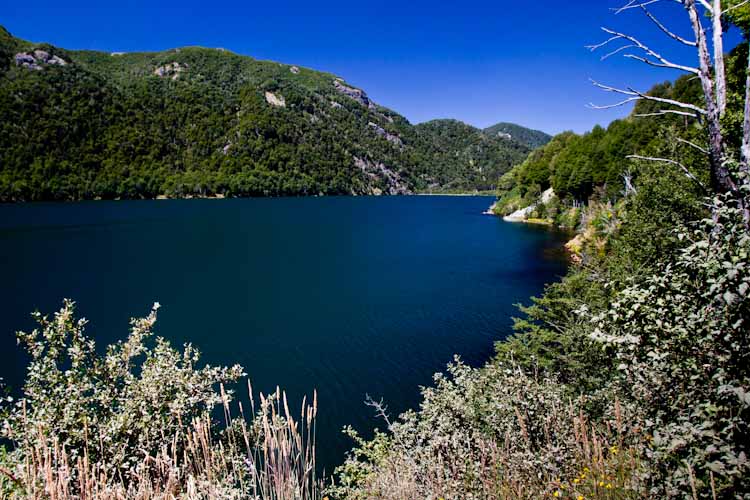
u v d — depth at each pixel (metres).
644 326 3.26
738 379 2.77
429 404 8.19
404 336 26.44
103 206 119.94
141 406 5.34
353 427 16.53
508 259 50.69
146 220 88.12
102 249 55.12
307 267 47.28
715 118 8.02
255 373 21.39
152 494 3.91
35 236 64.12
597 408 6.23
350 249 59.28
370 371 21.64
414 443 7.94
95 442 4.86
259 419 4.82
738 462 2.41
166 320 29.27
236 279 41.44
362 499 7.37
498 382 7.03
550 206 87.44
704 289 3.02
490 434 6.09
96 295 34.78
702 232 3.32
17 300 32.72
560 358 13.09
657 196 17.66
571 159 83.81
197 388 5.76
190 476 3.60
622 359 3.71
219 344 25.11
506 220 97.81
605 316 3.61
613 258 17.77
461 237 70.12
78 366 5.61
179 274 43.00
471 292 36.53
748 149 7.68
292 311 31.55
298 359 23.05
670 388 3.46
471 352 23.94
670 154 19.02
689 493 2.87
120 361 5.98
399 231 79.62
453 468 5.55
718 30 7.96
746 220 3.15
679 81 52.44
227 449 4.95
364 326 28.25
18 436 4.74
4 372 20.38
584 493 4.16
